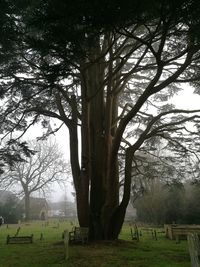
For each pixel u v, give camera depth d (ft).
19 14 51.83
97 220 63.21
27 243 68.74
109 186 64.54
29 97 61.57
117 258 47.32
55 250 54.75
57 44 39.55
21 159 58.34
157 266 42.45
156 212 145.79
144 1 33.14
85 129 67.15
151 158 101.35
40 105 70.49
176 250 56.54
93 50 49.34
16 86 59.93
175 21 37.22
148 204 147.23
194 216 127.65
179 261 45.73
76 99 75.56
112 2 32.50
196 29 36.65
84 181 65.92
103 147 65.62
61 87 62.95
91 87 69.31
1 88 59.11
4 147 58.44
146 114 79.25
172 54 53.83
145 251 54.34
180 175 78.43
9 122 65.26
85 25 36.29
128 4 32.89
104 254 50.08
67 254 47.19
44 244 65.67
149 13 36.11
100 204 63.67
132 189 84.33
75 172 67.87
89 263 44.21
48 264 43.98
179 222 130.72
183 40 47.50
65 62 42.39
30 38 41.42
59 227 133.39
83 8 33.27
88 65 48.65
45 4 38.27
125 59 61.46
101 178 64.28
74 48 40.06
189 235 26.20
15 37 49.67
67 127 70.90
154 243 67.82
